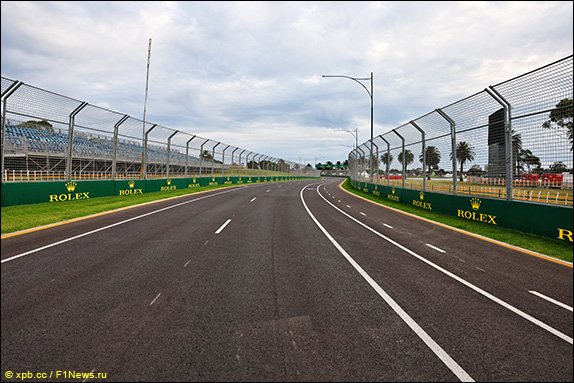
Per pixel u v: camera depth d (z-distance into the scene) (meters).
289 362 2.67
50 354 2.69
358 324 3.39
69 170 13.45
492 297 4.21
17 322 3.23
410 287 4.56
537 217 8.40
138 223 9.27
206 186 29.28
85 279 4.53
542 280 4.92
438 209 13.49
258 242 7.25
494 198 10.09
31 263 5.20
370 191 25.59
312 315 3.58
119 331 3.11
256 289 4.33
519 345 3.03
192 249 6.41
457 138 12.34
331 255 6.29
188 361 2.65
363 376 2.51
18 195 11.05
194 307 3.70
